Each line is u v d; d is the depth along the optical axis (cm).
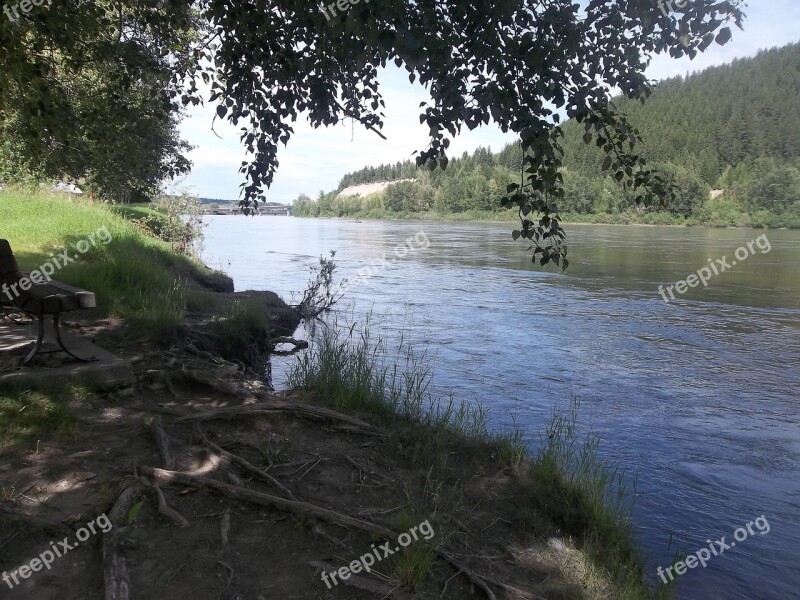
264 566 314
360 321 1382
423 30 345
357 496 409
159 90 681
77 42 650
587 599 352
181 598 282
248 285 1967
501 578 350
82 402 474
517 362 1026
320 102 518
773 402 837
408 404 622
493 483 470
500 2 345
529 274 2406
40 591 278
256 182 541
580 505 456
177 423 467
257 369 913
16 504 333
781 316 1527
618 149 390
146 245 1412
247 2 470
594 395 851
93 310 802
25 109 645
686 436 702
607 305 1667
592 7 377
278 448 459
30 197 1490
